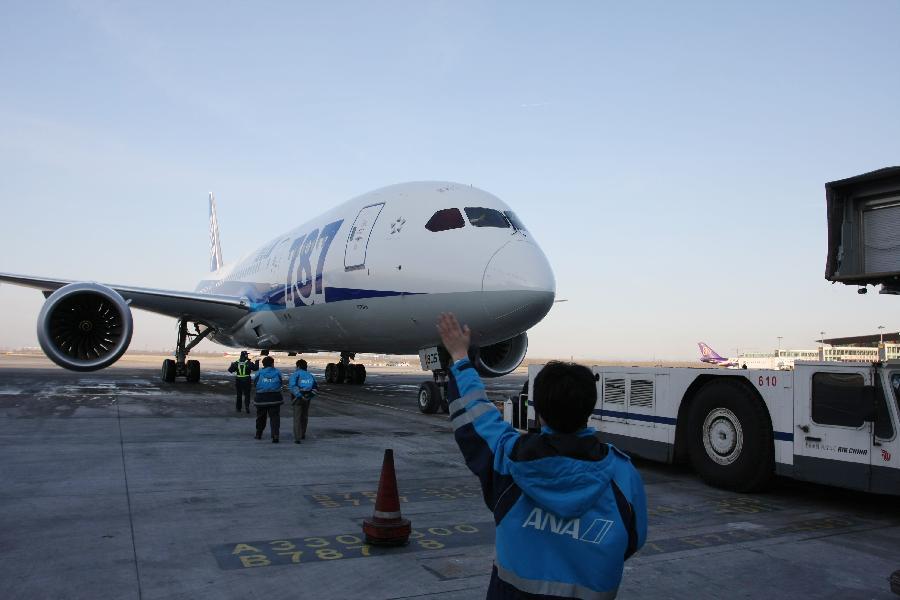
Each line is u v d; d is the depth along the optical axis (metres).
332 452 9.09
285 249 18.89
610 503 1.94
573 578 1.92
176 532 5.07
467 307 11.71
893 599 4.10
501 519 2.05
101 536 4.91
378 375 39.31
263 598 3.83
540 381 2.07
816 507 6.68
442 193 13.55
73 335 14.08
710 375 7.67
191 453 8.65
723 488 7.43
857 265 4.55
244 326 20.45
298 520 5.51
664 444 8.23
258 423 10.10
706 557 4.85
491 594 2.06
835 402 6.41
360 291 14.00
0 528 5.07
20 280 15.75
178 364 22.30
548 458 1.92
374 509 5.42
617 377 9.09
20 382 22.47
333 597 3.87
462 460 8.64
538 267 11.57
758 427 6.99
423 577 4.23
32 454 8.23
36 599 3.72
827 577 4.48
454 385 2.24
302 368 9.95
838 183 4.62
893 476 5.89
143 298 18.05
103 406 14.17
